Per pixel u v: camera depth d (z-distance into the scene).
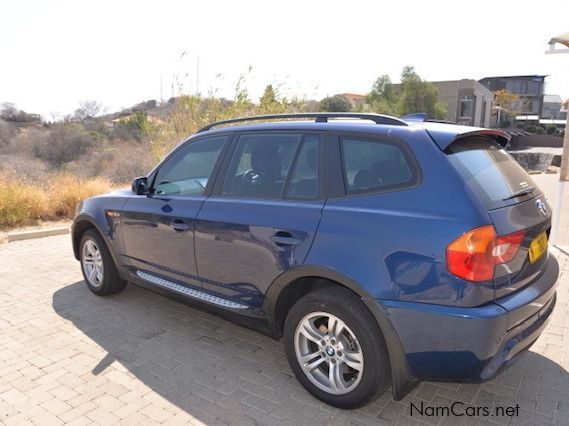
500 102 92.25
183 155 4.25
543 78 98.88
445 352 2.60
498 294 2.61
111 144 27.92
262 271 3.32
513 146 69.12
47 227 8.64
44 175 14.55
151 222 4.19
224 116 10.99
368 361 2.82
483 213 2.57
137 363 3.69
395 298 2.68
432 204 2.68
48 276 5.84
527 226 2.83
